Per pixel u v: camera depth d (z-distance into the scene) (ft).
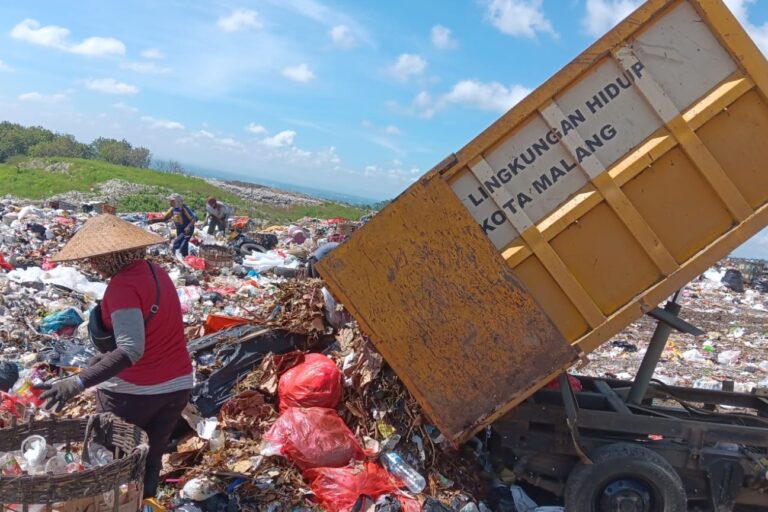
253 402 16.97
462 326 14.21
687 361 34.53
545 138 14.47
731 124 14.14
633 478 14.76
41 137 249.75
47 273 33.06
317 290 20.11
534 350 14.15
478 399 14.28
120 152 259.60
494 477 16.60
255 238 61.36
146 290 12.05
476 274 14.16
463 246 14.15
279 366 18.03
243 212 135.44
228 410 16.79
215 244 49.44
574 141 14.32
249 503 14.23
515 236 14.64
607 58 14.20
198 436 15.98
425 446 16.02
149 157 271.90
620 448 14.75
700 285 65.26
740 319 48.60
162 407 12.75
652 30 14.06
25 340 23.32
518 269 14.62
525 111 14.30
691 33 13.99
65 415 16.53
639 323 45.37
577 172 14.47
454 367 14.28
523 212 14.53
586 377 19.57
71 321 25.38
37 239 48.42
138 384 12.35
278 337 18.99
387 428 16.16
